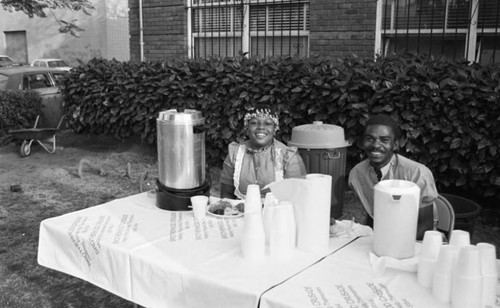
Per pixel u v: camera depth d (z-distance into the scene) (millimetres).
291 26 7148
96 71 7137
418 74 4543
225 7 7652
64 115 7824
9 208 5297
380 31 6273
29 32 21625
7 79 9438
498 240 4125
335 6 6539
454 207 3736
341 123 4879
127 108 6832
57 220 2488
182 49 8047
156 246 2125
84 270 2266
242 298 1699
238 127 5781
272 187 2088
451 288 1587
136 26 8586
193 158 2584
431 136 4465
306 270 1856
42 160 7324
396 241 1883
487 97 4105
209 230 2318
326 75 5047
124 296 2090
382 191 1892
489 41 5773
